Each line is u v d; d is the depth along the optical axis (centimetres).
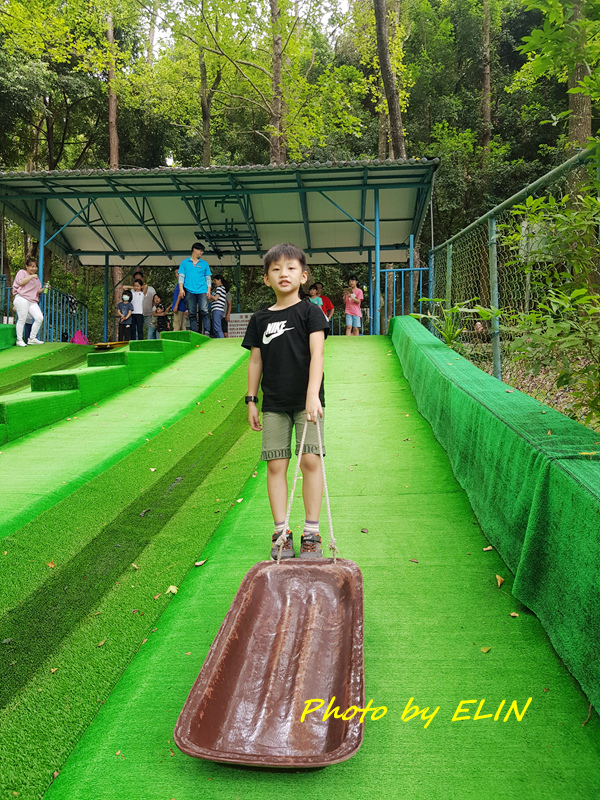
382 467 425
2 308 1375
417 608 253
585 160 342
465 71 2664
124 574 311
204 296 1143
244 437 549
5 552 320
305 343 289
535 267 376
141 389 741
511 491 276
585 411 388
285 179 1178
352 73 2411
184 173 1138
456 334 697
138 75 2208
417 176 1159
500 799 159
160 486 439
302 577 240
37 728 204
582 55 328
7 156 2350
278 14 1683
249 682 203
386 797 163
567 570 208
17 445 523
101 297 2923
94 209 1393
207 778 175
